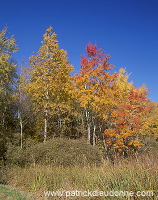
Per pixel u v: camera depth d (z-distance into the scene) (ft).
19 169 36.86
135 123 56.65
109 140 57.16
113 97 59.47
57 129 68.69
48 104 59.47
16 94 59.88
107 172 25.58
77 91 55.88
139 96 59.16
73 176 27.78
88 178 25.21
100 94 56.70
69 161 38.11
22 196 21.66
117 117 55.52
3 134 56.03
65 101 62.54
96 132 75.25
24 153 45.65
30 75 61.82
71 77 56.34
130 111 57.41
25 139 62.03
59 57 61.41
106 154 58.23
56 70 59.11
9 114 69.72
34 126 70.28
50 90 59.82
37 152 42.09
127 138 57.88
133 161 32.17
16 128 70.69
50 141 44.50
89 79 55.72
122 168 25.86
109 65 56.03
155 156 32.45
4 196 21.02
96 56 55.21
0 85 54.90
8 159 45.50
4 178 30.89
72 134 76.43
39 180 27.76
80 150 41.06
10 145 51.39
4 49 56.34
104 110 58.44
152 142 74.02
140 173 21.63
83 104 56.39
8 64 54.75
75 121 78.79
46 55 60.59
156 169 21.90
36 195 23.36
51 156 39.50
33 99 61.67
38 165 37.06
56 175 29.71
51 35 62.13
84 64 54.70
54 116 67.46
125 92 68.03
